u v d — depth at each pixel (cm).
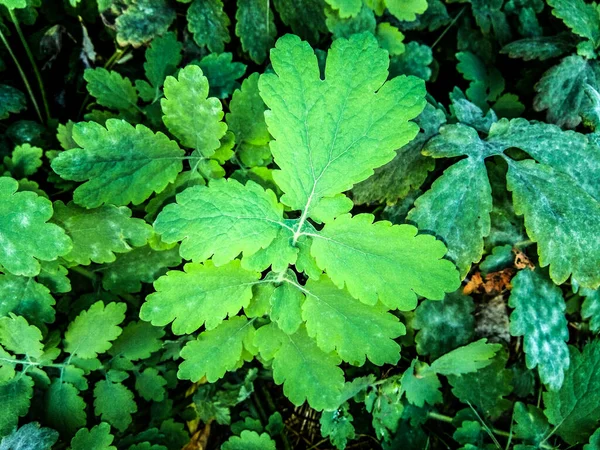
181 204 22
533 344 28
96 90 30
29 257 24
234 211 22
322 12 32
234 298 23
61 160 23
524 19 36
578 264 26
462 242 26
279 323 23
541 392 31
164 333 29
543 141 28
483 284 30
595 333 32
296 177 23
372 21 32
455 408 32
